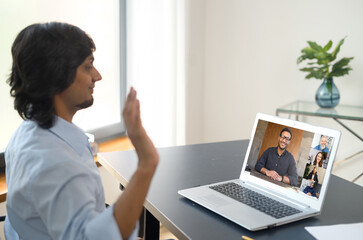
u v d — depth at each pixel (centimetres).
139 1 252
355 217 115
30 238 90
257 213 112
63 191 79
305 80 300
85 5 246
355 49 278
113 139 280
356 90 281
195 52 313
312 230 105
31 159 84
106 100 274
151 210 121
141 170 80
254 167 137
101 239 75
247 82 323
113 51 273
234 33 319
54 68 87
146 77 261
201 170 155
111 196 256
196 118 326
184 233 102
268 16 306
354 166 292
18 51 89
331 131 116
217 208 115
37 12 216
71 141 95
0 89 202
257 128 138
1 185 181
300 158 123
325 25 287
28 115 95
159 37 262
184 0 278
